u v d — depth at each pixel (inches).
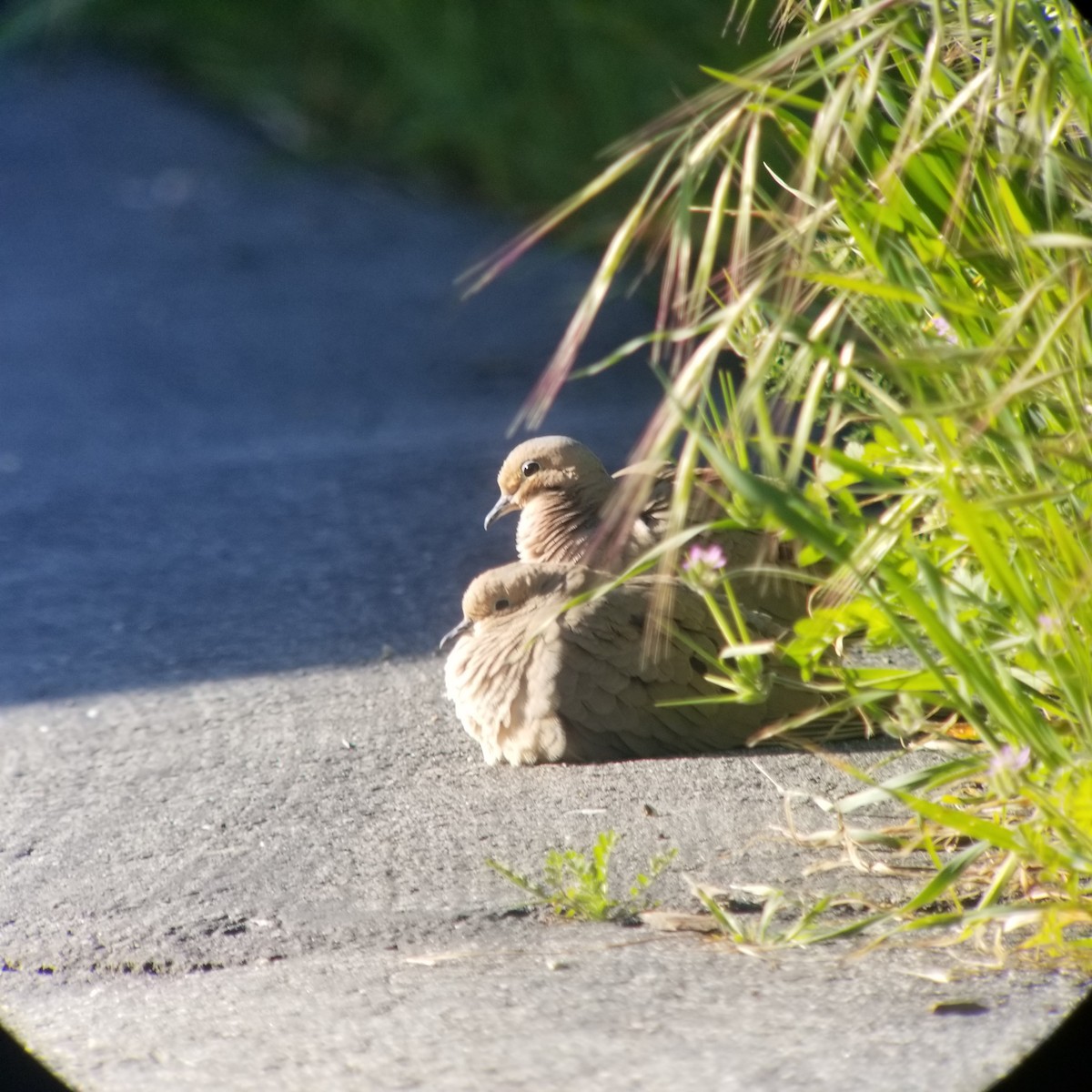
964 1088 204.4
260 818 329.1
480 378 715.4
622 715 341.1
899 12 263.6
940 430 246.5
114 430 669.9
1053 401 249.3
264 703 397.4
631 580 360.2
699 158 241.3
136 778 358.0
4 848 326.0
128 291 850.1
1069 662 248.7
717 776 326.3
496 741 348.8
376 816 324.8
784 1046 217.9
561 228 888.3
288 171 1029.2
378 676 410.3
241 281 860.6
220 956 273.0
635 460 256.7
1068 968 238.4
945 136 260.1
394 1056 223.6
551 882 274.4
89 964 273.7
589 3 819.4
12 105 1188.5
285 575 496.4
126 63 1263.5
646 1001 235.8
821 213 239.1
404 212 960.3
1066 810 237.5
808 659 285.0
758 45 752.3
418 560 500.4
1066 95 259.9
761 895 273.3
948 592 268.7
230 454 631.8
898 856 283.3
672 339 229.8
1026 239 235.8
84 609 481.1
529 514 412.5
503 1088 211.2
